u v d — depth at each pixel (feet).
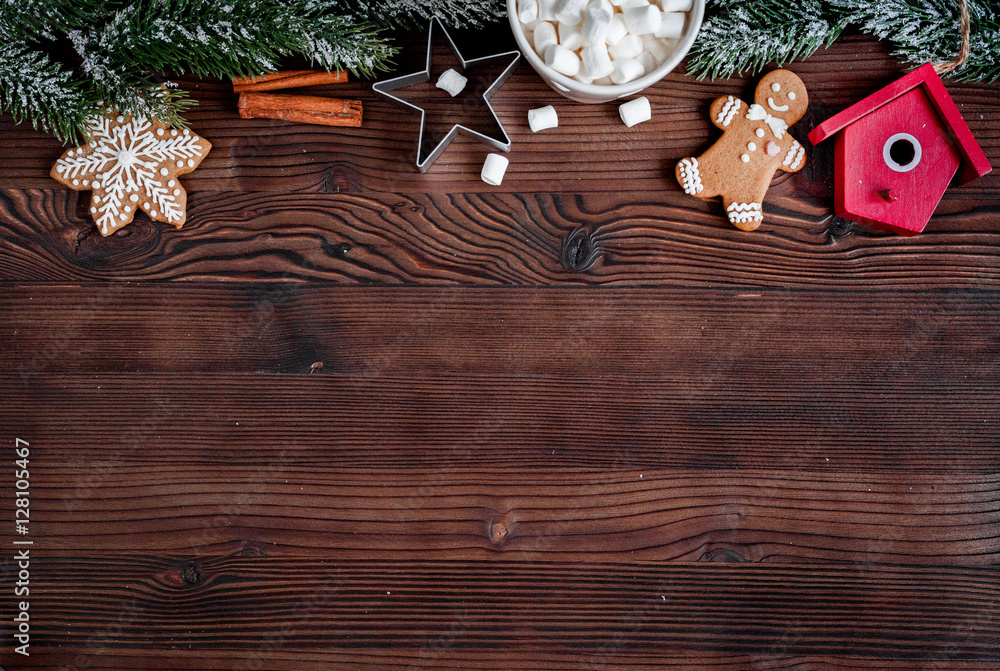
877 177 2.56
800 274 2.62
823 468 2.61
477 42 2.60
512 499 2.62
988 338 2.62
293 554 2.62
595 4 2.41
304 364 2.62
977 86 2.60
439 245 2.62
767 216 2.61
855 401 2.61
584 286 2.61
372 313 2.62
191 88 2.60
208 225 2.61
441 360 2.62
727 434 2.61
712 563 2.62
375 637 2.62
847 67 2.60
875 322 2.62
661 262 2.62
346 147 2.61
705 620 2.62
